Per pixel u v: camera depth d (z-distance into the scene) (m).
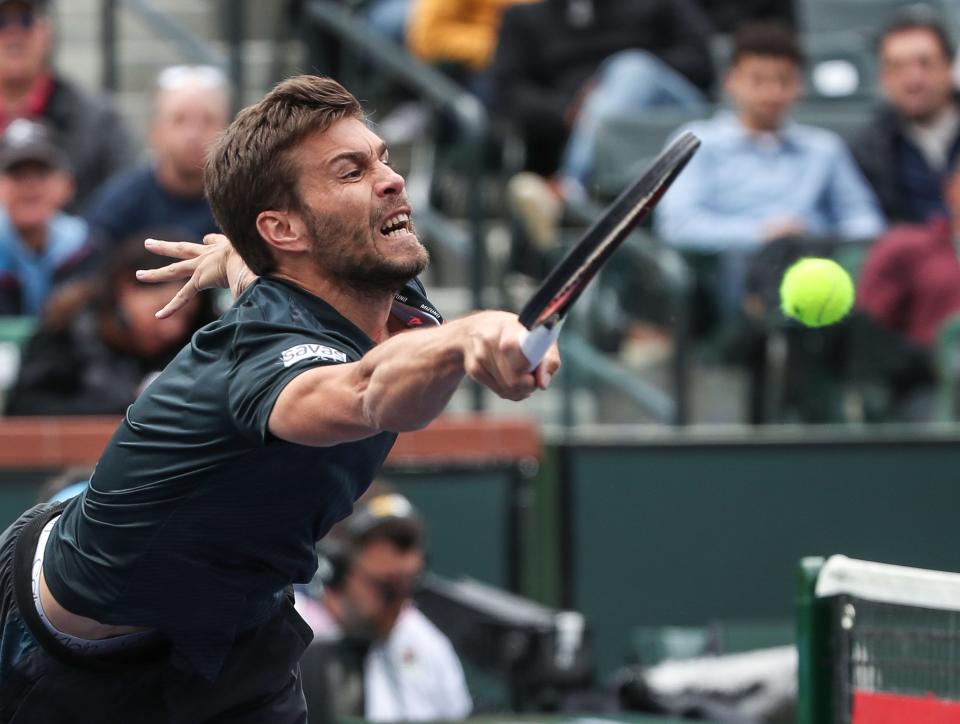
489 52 32.62
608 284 26.77
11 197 23.92
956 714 12.04
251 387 9.24
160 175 24.84
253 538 10.16
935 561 23.55
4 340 23.25
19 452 20.53
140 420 10.05
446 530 22.38
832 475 23.48
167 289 20.44
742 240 26.20
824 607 12.42
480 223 25.97
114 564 10.29
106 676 11.05
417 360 8.27
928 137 27.86
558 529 22.89
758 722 17.95
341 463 10.01
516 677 19.19
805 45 33.69
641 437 23.38
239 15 28.62
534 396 27.39
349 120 10.10
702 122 28.34
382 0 34.16
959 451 23.59
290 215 10.06
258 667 11.14
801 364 24.44
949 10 36.25
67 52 35.72
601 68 30.92
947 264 24.06
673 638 20.86
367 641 18.42
